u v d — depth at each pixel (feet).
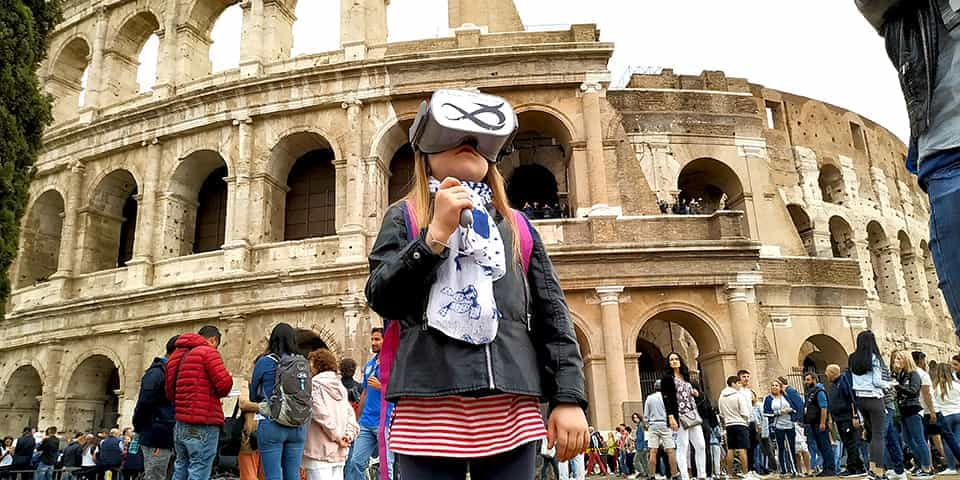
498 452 10.98
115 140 120.06
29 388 121.80
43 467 84.23
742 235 102.78
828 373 61.67
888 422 51.03
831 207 146.10
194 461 35.01
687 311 101.09
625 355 98.84
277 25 119.75
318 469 36.78
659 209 107.76
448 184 10.91
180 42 123.34
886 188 161.99
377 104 109.60
